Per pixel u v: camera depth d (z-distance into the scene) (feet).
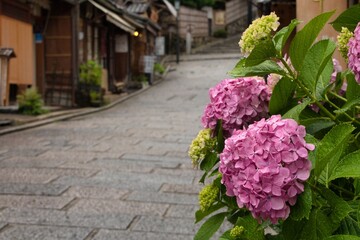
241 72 5.81
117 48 87.81
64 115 48.34
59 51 59.31
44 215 17.31
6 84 43.68
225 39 153.58
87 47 69.51
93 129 39.78
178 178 23.08
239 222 5.56
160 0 122.93
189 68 111.96
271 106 5.91
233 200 6.02
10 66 47.78
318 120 5.93
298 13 11.05
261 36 5.41
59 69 59.26
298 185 4.50
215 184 6.00
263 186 4.48
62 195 19.93
